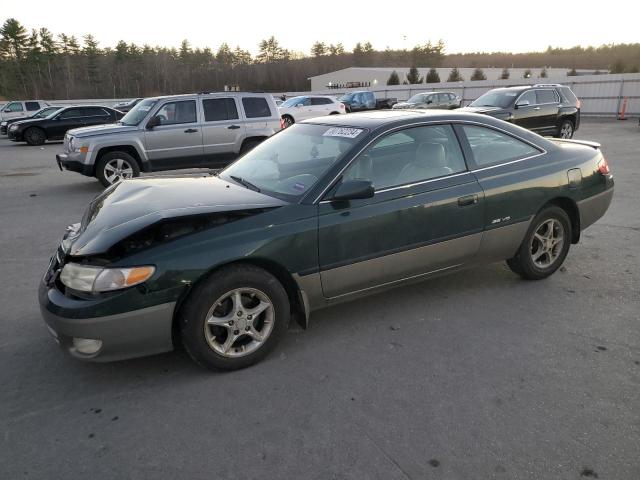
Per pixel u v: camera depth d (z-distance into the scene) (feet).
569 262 16.67
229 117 33.73
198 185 12.57
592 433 8.45
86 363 11.06
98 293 9.30
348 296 11.85
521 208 13.61
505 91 47.93
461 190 12.63
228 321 10.27
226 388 10.00
